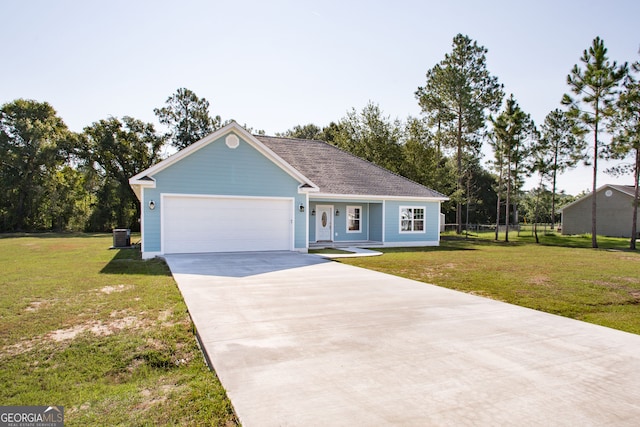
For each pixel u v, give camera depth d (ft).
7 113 124.67
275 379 11.74
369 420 9.45
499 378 12.07
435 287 27.32
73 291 24.43
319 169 63.93
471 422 9.44
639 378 12.32
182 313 19.42
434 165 109.19
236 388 11.15
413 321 18.39
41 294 23.54
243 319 18.08
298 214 50.01
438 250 59.47
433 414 9.79
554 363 13.46
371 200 62.34
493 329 17.43
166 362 13.79
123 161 133.08
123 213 132.05
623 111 68.64
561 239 95.61
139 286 26.00
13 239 82.94
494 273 35.81
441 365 13.01
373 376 12.02
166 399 10.92
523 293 26.89
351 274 31.96
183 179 44.24
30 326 17.28
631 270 39.06
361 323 17.83
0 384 11.99
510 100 86.38
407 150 110.01
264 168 47.93
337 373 12.21
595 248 73.51
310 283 27.66
